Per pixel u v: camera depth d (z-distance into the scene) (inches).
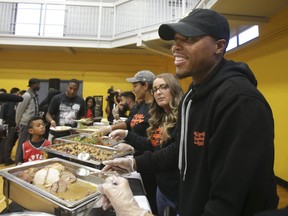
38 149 71.0
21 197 37.2
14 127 143.1
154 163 39.4
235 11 128.8
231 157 19.6
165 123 49.1
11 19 228.8
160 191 50.6
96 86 287.7
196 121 27.3
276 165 129.0
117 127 83.4
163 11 196.1
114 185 27.7
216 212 19.6
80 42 230.4
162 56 293.6
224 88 22.8
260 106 20.2
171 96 50.3
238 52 170.7
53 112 107.5
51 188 38.2
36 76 281.3
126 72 290.7
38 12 231.5
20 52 279.9
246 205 19.8
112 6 231.1
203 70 26.5
